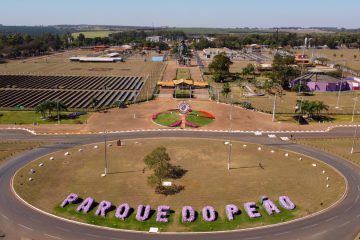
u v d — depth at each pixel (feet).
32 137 381.40
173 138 379.55
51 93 615.16
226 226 222.48
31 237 208.95
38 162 314.35
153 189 265.75
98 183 274.57
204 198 254.27
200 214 234.58
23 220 225.97
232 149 349.82
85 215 232.32
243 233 215.72
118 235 212.23
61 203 245.65
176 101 548.31
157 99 564.71
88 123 431.43
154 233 214.28
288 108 514.68
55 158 323.37
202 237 211.20
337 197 258.78
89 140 372.79
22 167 303.27
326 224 225.35
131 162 314.76
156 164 269.85
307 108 446.19
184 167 304.91
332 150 352.90
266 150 348.59
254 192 263.49
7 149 345.92
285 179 285.64
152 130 406.21
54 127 415.44
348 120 458.50
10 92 617.21
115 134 391.65
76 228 218.59
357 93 637.30
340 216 234.17
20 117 455.63
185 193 260.62
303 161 323.16
